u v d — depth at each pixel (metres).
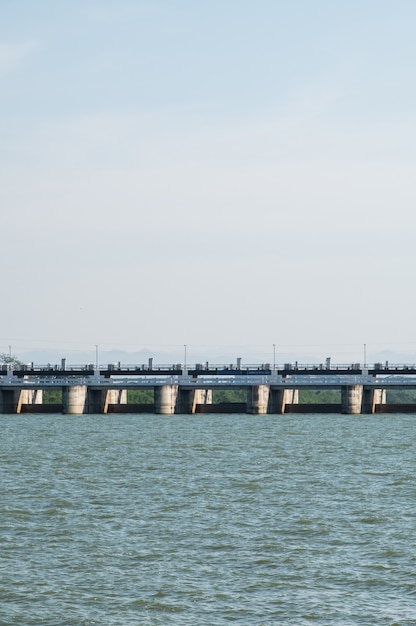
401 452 152.50
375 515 92.00
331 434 191.00
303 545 80.06
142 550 78.50
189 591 67.75
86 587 68.62
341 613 63.47
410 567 73.31
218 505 97.50
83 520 90.00
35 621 62.28
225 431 199.25
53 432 198.75
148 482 114.19
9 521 89.38
